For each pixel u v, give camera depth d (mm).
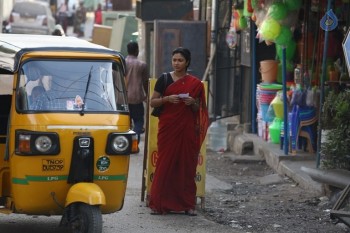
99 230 10414
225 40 23094
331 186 14250
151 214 13359
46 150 10508
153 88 13586
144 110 22266
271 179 17234
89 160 10711
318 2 17953
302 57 18531
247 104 22094
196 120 13055
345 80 16531
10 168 10805
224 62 23062
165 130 12977
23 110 10656
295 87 18422
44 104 10773
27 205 10680
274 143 19484
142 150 20938
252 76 21375
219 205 14719
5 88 11195
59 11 64438
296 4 17109
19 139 10523
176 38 23844
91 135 10711
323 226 13031
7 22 48406
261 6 17984
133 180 16656
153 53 24781
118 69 11320
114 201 11070
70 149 10633
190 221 13031
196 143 13086
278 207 14523
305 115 17922
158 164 13156
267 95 19797
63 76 11000
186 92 12906
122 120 11039
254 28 21203
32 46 11047
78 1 69625
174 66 12953
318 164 15398
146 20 26266
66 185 10703
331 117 14742
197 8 28500
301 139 18375
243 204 14836
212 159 20234
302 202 14852
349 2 17062
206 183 16859
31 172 10547
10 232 12086
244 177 17891
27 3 51125
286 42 17422
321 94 15375
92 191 10414
